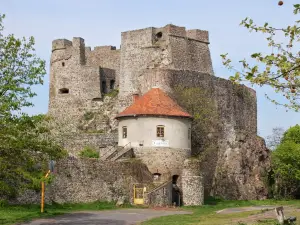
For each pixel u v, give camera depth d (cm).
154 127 5653
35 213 3522
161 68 7031
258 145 7638
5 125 2800
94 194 4684
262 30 1562
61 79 8025
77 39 8031
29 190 3978
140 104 5881
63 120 7788
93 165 4741
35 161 2994
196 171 5431
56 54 8138
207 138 6894
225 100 7400
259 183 7338
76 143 6819
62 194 4353
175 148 5659
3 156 2786
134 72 7325
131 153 5644
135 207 4697
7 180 3175
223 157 7131
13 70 2930
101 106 7712
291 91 1553
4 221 3033
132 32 7456
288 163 7619
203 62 7600
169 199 5125
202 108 6881
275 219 2953
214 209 4722
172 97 6712
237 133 7456
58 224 3011
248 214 3631
